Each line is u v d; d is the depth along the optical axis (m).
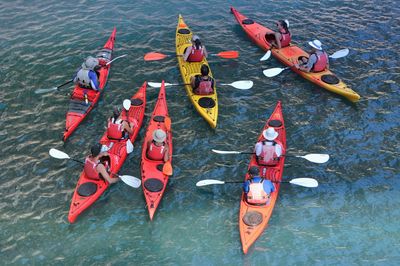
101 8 21.25
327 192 12.47
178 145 13.98
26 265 10.58
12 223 11.55
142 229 11.48
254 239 10.89
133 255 10.87
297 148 13.91
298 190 12.52
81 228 11.48
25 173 12.98
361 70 17.14
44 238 11.21
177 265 10.64
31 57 17.81
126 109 13.87
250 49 18.53
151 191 11.98
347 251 10.88
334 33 19.41
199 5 21.62
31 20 20.19
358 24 20.05
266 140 12.94
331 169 13.20
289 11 21.14
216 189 12.57
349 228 11.45
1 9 20.95
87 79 15.09
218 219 11.73
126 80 16.64
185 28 19.19
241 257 10.79
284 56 17.42
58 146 13.88
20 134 14.27
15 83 16.41
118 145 13.38
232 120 14.94
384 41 18.83
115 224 11.59
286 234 11.32
